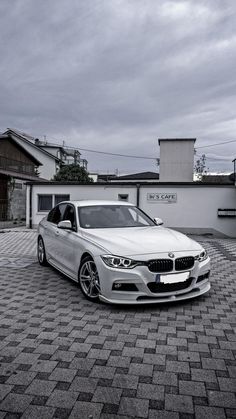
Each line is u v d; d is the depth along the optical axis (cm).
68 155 5334
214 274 674
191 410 244
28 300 495
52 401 252
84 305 470
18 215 2344
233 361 314
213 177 4034
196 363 310
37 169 3909
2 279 627
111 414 238
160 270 439
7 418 233
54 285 583
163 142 2508
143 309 452
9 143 2906
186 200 1450
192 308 458
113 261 440
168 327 392
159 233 534
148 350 335
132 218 623
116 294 438
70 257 557
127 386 272
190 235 1434
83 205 629
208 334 374
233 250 1014
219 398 258
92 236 512
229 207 1424
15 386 271
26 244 1109
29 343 350
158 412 241
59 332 378
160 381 280
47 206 1578
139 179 4344
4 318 422
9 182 2212
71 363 308
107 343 350
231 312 444
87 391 265
